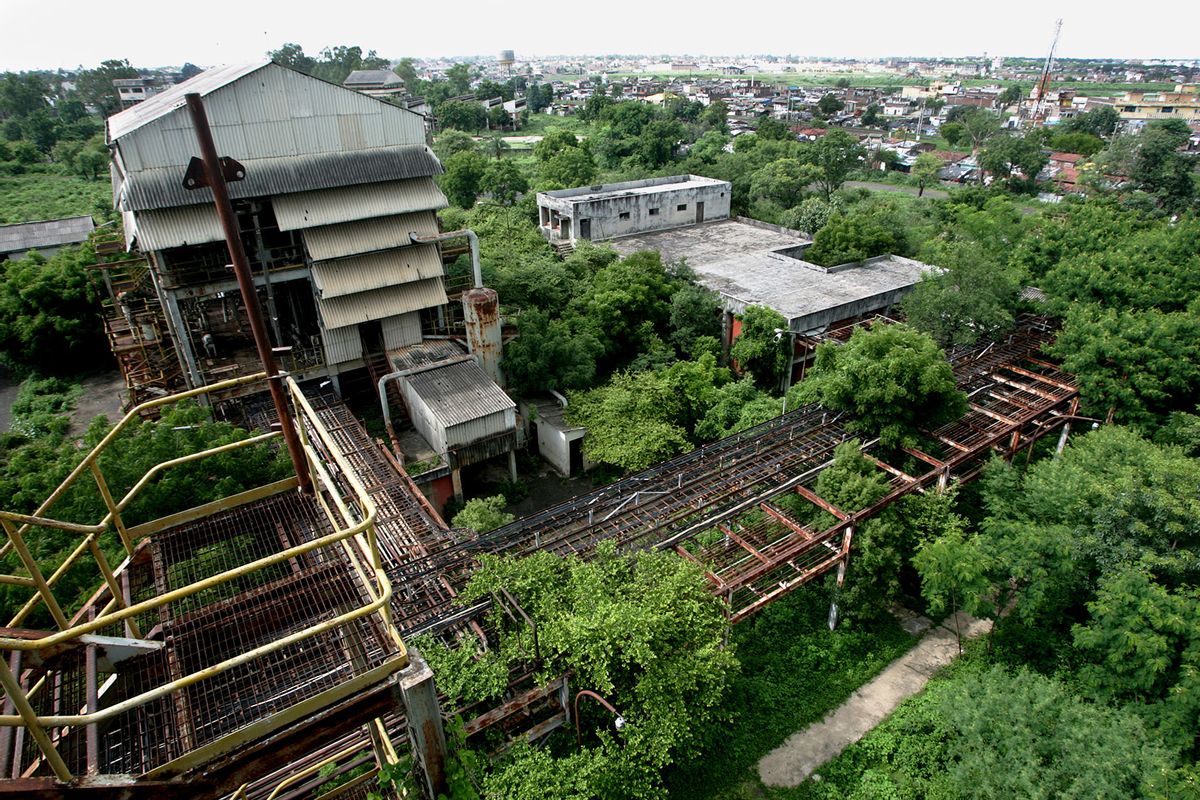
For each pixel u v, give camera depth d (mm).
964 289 26734
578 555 16016
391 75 124938
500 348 26734
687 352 30844
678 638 13758
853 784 15148
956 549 16656
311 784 10156
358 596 7758
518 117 124438
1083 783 12086
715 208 47281
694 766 15312
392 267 26688
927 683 17484
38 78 104812
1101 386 23750
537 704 13898
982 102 156375
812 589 19781
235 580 8336
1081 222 34000
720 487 18734
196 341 27656
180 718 6258
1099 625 15367
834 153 59000
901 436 20469
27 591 14133
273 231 26281
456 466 23953
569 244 41312
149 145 21953
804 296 32031
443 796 6523
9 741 5531
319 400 25078
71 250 37438
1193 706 13500
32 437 27406
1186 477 15781
